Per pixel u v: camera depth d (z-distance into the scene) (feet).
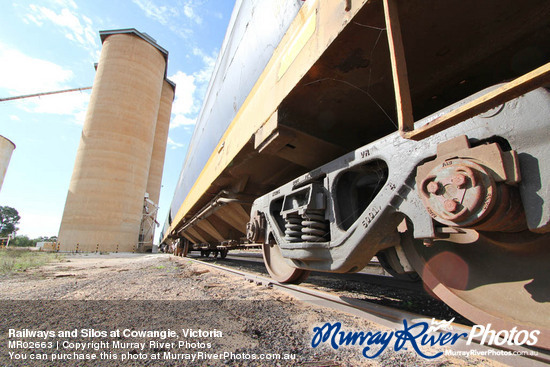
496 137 4.50
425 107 8.05
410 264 7.26
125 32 131.85
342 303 8.55
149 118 130.52
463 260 6.20
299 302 9.91
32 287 15.57
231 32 18.26
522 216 4.25
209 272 20.72
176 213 44.98
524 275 5.06
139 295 12.12
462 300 5.65
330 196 7.70
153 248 148.56
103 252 101.30
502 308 5.13
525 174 3.78
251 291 12.13
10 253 58.70
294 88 7.36
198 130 31.53
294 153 9.81
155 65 138.41
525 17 5.01
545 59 5.84
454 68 6.45
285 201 9.94
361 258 6.75
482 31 5.39
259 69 11.02
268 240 11.50
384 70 6.66
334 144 9.28
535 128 3.72
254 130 10.30
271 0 10.38
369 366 4.98
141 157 124.16
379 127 9.23
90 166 111.14
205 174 20.83
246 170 14.84
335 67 6.52
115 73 122.62
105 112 116.98
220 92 18.66
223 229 27.12
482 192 3.89
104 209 109.50
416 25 5.20
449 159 4.50
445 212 4.29
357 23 5.19
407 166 5.43
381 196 5.97
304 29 7.31
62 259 47.96
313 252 8.02
